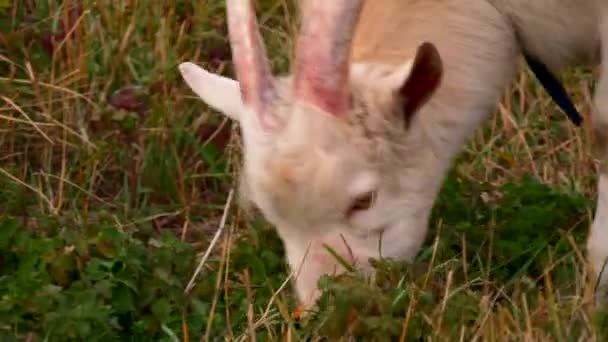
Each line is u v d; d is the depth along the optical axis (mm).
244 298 6004
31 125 7332
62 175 6980
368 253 5469
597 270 5887
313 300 5480
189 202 7035
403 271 5566
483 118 5809
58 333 5637
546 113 7547
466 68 5691
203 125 7348
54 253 6105
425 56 5285
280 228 5492
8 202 6969
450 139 5664
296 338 5516
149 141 7262
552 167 7191
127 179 7152
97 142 7262
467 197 6727
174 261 6137
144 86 7504
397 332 5469
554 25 5773
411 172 5516
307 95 5273
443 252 6195
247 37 5273
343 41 5191
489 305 5746
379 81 5430
